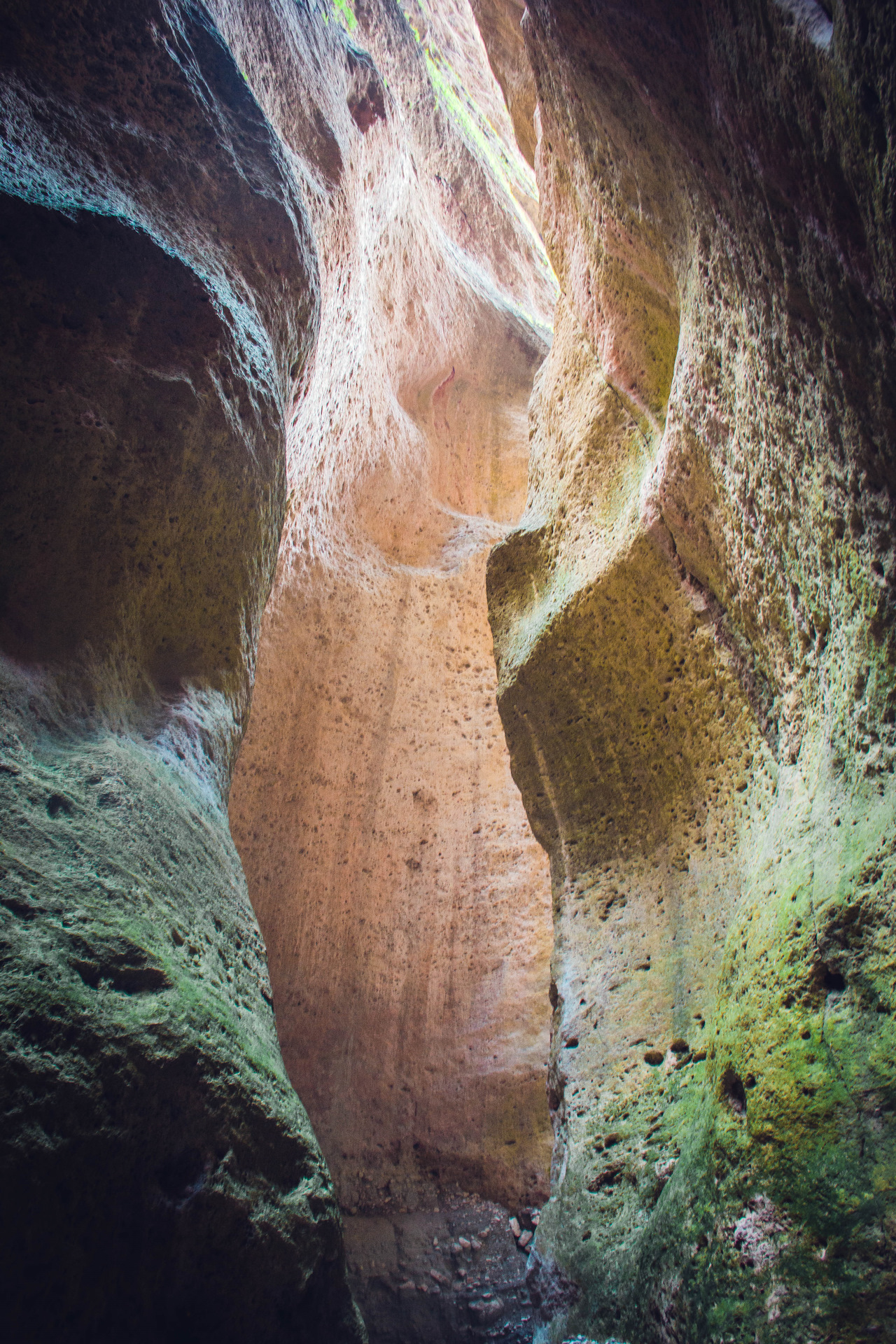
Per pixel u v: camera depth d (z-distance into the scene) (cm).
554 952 318
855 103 138
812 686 213
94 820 196
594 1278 222
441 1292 410
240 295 332
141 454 267
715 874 268
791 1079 169
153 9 339
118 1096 154
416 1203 451
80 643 241
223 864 241
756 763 255
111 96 315
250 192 352
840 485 184
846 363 169
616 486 356
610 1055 270
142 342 276
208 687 285
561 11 251
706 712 281
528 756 362
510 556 412
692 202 230
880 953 160
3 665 215
